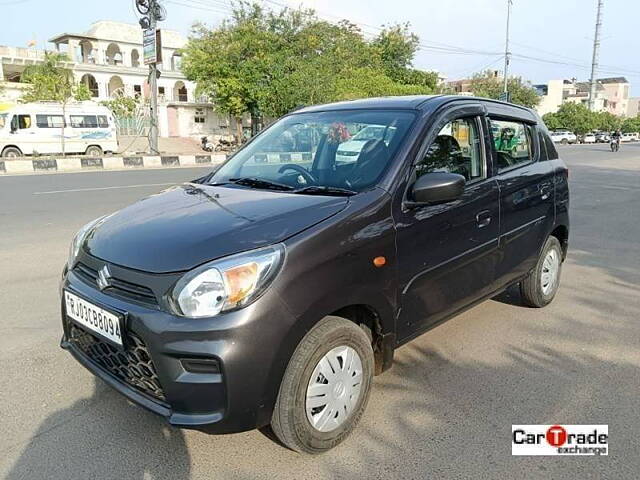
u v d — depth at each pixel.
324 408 2.65
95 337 2.69
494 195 3.74
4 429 2.92
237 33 29.39
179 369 2.33
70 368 3.61
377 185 2.99
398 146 3.18
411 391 3.36
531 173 4.28
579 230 8.40
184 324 2.31
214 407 2.34
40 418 3.03
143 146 32.38
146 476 2.57
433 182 2.96
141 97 37.41
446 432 2.92
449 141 3.49
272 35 30.00
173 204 3.12
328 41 33.22
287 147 3.69
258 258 2.38
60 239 7.31
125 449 2.76
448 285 3.40
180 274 2.38
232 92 29.44
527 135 4.46
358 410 2.83
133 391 2.55
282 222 2.62
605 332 4.29
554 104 88.69
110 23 44.41
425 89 37.41
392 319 2.97
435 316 3.36
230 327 2.29
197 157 24.80
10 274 5.70
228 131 42.19
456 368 3.67
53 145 24.14
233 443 2.82
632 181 15.56
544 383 3.46
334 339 2.62
